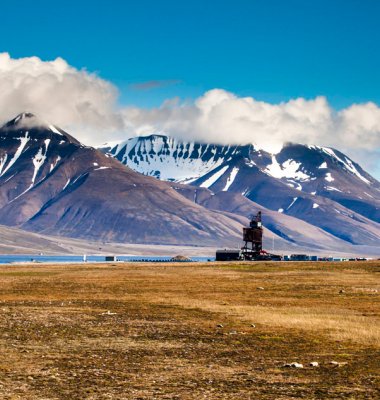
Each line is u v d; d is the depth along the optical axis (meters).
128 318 87.94
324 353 60.31
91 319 86.00
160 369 52.09
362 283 170.00
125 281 182.38
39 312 94.00
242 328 77.81
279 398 41.66
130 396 42.09
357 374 49.94
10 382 46.25
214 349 62.56
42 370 50.97
